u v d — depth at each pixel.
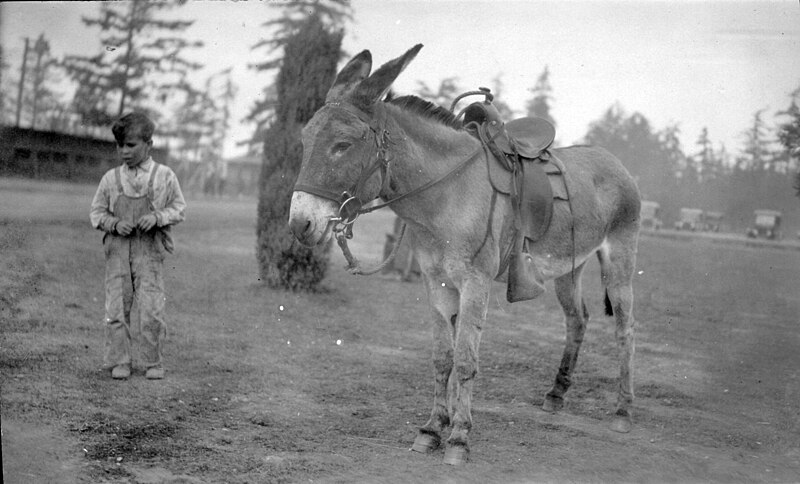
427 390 5.37
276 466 3.59
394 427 4.42
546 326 8.25
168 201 4.96
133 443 3.78
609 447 4.22
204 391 4.90
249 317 7.50
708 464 3.99
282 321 7.46
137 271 5.01
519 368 6.20
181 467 3.50
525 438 4.31
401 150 3.73
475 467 3.73
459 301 4.04
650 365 6.52
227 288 8.87
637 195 5.17
